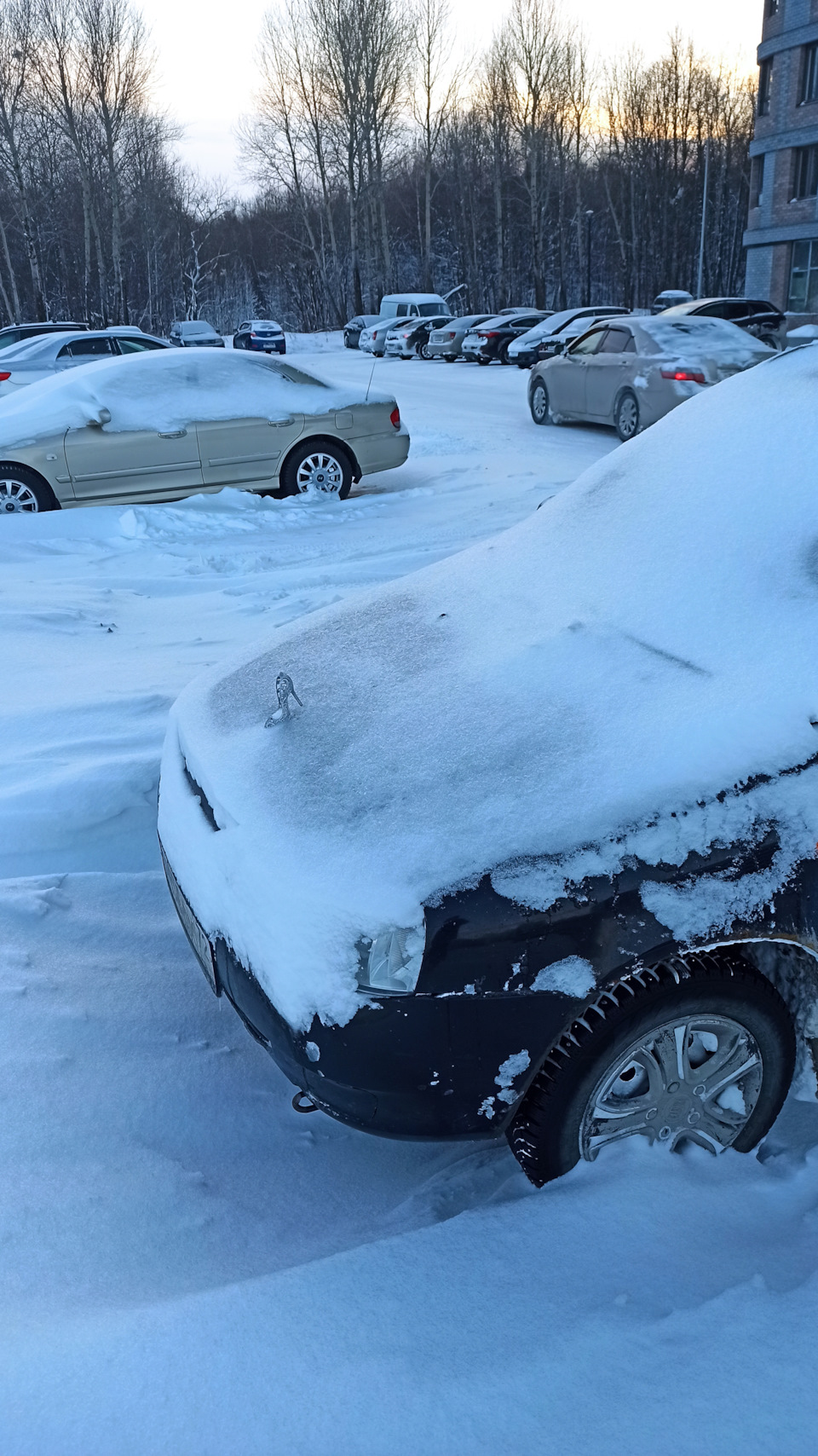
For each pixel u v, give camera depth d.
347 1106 1.92
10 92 46.38
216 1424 1.52
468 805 2.00
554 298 71.06
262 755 2.38
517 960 1.85
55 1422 1.51
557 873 1.87
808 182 32.59
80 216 52.00
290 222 64.69
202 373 9.02
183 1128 2.31
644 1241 1.90
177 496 8.91
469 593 3.03
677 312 17.83
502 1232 1.92
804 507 2.57
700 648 2.31
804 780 1.97
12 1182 2.04
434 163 60.78
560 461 11.38
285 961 1.92
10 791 3.63
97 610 6.05
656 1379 1.61
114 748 4.01
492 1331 1.71
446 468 11.13
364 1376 1.61
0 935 2.91
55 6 44.97
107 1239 1.95
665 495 2.92
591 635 2.52
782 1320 1.72
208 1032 2.66
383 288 59.12
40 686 4.73
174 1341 1.67
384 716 2.39
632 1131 2.06
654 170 63.16
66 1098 2.32
